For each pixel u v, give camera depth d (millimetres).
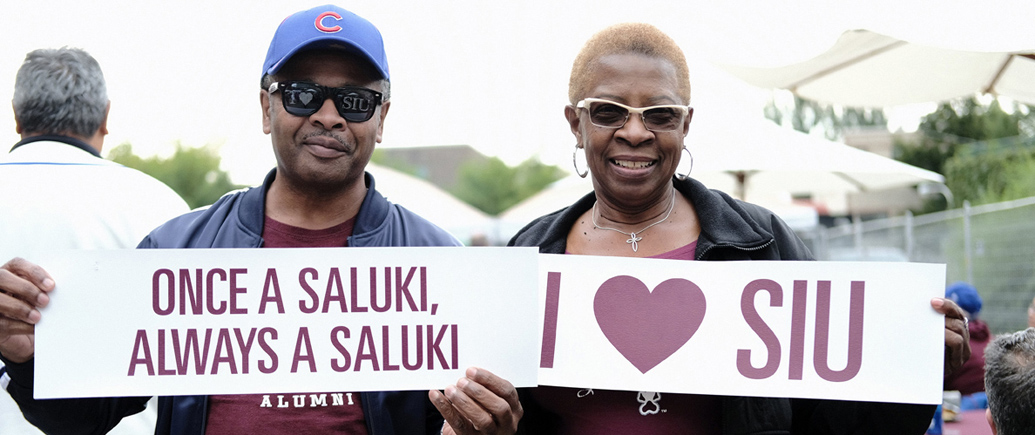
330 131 2426
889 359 2311
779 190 9273
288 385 2350
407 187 14703
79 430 2420
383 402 2398
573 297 2391
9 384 2346
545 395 2426
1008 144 16609
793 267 2357
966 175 16594
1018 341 2164
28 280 2279
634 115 2275
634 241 2477
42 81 3117
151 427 3078
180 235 2574
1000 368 2137
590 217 2562
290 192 2545
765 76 4297
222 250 2375
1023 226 8445
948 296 5898
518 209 16406
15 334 2293
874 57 4152
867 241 14516
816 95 4457
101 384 2303
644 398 2363
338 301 2383
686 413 2359
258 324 2365
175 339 2344
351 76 2484
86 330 2309
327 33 2439
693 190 2516
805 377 2316
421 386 2363
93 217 3033
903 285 2324
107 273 2336
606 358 2350
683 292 2373
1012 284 8664
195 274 2363
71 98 3139
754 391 2311
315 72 2455
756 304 2355
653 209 2488
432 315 2377
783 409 2377
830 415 2455
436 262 2385
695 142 6898
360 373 2365
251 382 2344
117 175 3184
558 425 2438
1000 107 18516
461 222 14750
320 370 2361
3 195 2984
